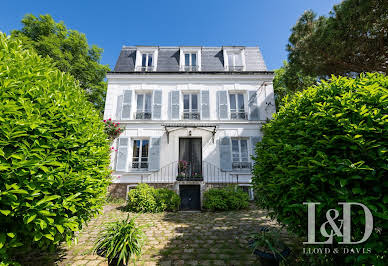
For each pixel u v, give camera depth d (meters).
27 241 2.07
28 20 12.84
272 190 2.44
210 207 6.93
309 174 1.99
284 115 3.06
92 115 3.34
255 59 11.34
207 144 9.29
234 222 5.32
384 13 5.16
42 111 2.12
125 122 9.48
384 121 1.72
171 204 6.95
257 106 9.92
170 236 4.18
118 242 2.57
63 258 3.00
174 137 9.35
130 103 9.81
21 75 2.21
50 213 1.82
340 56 6.32
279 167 2.30
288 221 2.26
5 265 1.70
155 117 9.67
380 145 1.67
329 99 2.34
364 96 2.06
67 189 2.16
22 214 1.70
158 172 8.84
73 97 2.90
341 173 1.76
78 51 14.12
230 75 10.33
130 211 6.66
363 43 5.86
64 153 2.31
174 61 11.12
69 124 2.44
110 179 3.52
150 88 10.12
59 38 13.57
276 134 2.90
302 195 2.01
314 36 6.89
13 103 1.81
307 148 2.12
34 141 1.90
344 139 1.87
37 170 1.84
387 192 1.61
